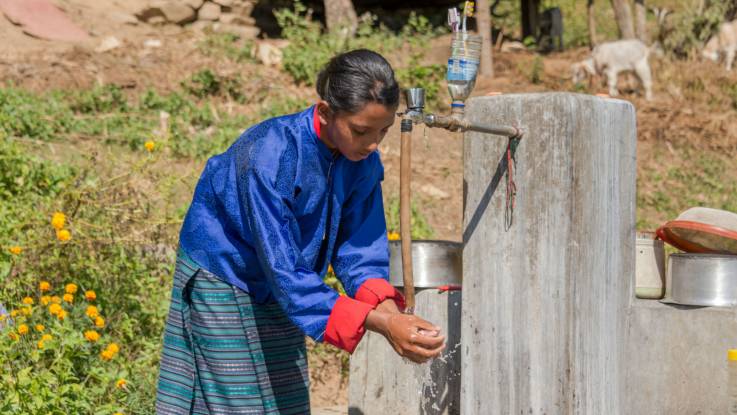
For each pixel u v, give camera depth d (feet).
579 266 10.47
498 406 10.90
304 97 35.35
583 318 10.58
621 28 47.93
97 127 30.07
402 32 45.03
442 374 12.32
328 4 42.01
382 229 10.02
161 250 19.07
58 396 12.98
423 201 28.45
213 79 34.58
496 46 49.62
